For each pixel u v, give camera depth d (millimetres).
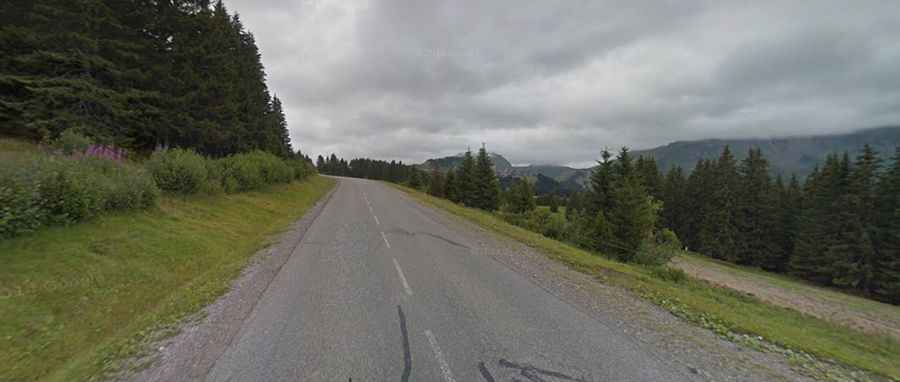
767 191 44094
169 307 5211
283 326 4453
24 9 16234
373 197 29188
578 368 3643
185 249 8500
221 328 4387
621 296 6340
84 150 11258
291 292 5797
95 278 6031
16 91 15898
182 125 21266
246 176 18969
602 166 26625
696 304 6168
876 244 32062
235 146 29344
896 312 21391
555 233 23641
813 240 35969
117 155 12188
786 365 4031
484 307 5352
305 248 9328
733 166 49906
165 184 12461
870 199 33562
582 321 4953
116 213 8883
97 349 4051
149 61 19797
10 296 4828
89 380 3309
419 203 26547
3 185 6191
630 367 3725
